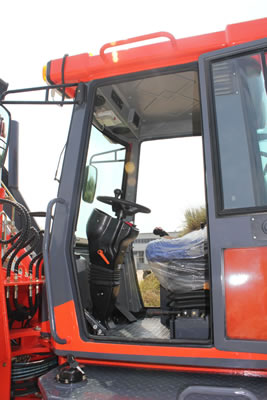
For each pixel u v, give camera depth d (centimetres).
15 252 217
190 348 162
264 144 170
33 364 211
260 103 171
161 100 271
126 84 247
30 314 227
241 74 177
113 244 231
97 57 199
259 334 155
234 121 175
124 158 317
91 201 239
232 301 160
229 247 162
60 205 199
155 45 191
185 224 285
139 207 251
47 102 193
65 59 205
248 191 167
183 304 223
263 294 156
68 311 188
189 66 190
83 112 202
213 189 170
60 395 156
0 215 228
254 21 177
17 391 208
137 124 300
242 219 163
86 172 233
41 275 238
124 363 177
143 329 241
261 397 146
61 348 186
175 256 228
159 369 171
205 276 221
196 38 184
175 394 154
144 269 306
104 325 232
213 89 180
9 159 330
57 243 195
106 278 232
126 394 156
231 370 162
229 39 178
